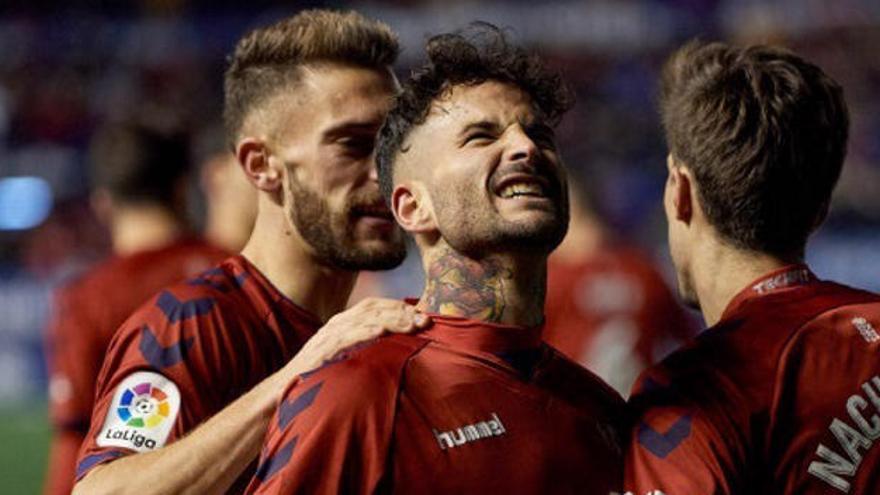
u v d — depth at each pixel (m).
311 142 9.50
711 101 8.53
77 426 13.77
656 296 21.56
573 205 22.06
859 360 8.18
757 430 7.93
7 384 41.12
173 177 14.80
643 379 8.39
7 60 54.94
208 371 9.04
